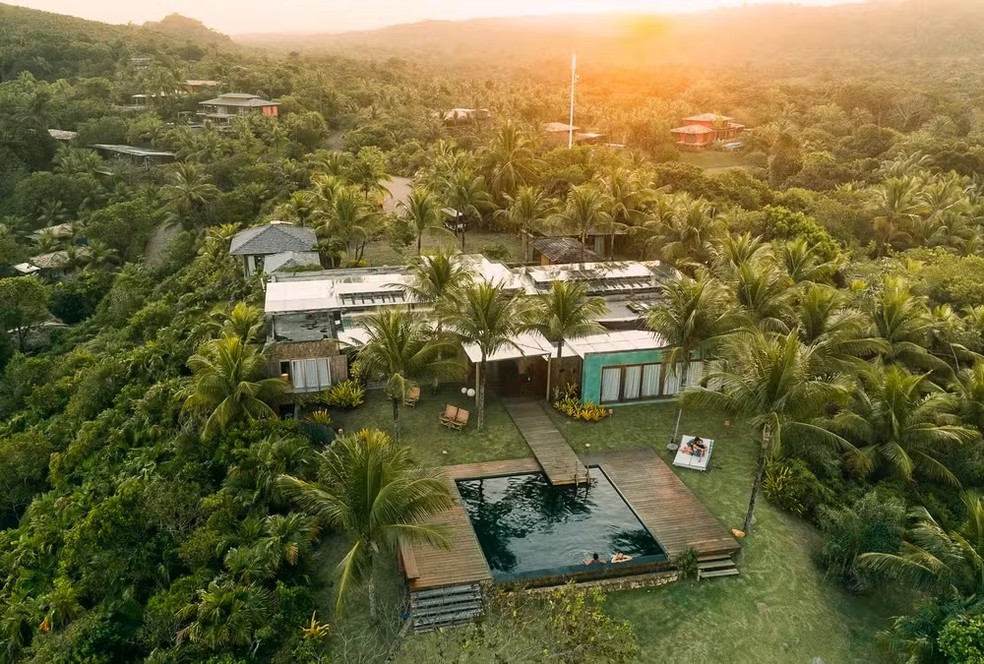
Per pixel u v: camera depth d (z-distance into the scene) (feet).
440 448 101.76
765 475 95.61
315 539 81.82
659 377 116.88
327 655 67.26
